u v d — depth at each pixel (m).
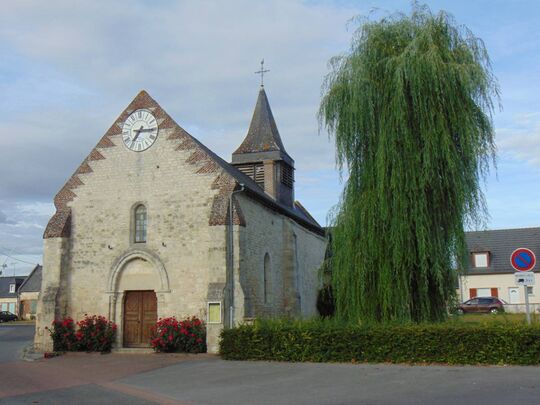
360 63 16.75
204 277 19.89
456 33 16.73
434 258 15.46
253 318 18.33
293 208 30.05
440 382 11.19
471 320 16.28
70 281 21.53
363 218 16.17
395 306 15.69
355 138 17.02
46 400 10.94
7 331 36.47
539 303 45.03
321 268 19.30
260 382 12.25
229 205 19.72
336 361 14.91
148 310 20.88
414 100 15.79
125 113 22.22
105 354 19.61
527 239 49.62
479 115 15.95
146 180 21.42
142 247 20.94
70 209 22.17
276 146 27.64
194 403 10.20
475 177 15.77
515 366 13.05
